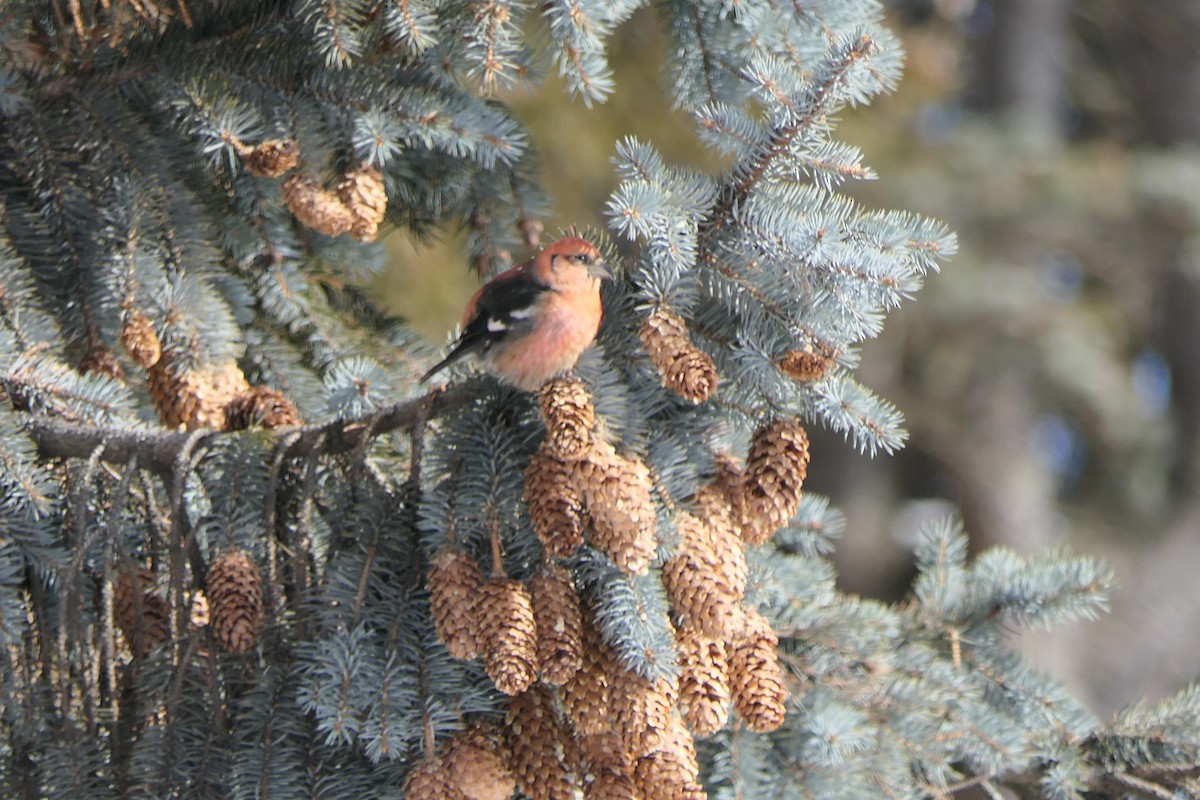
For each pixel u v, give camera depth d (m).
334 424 8.36
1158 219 21.67
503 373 8.30
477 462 8.32
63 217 8.56
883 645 8.57
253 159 8.46
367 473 8.39
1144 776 8.56
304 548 8.33
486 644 8.25
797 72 8.55
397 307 12.97
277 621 8.34
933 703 8.55
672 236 8.29
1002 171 21.47
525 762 8.29
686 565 8.29
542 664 8.26
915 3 21.72
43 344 8.51
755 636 8.32
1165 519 23.38
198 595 8.39
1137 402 23.28
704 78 8.60
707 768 8.46
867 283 8.30
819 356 8.31
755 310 8.33
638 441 8.32
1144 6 24.98
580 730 8.28
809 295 8.31
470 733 8.28
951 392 22.66
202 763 8.32
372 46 8.52
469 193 8.70
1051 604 8.64
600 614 8.27
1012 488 22.52
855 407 8.33
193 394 8.48
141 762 8.31
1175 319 23.95
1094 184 21.42
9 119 8.57
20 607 8.34
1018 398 22.81
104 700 8.37
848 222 8.34
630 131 15.83
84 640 8.35
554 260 8.30
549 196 8.72
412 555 8.33
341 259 8.73
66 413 8.48
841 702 8.53
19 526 8.37
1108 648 21.92
